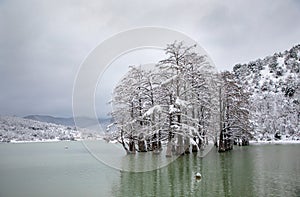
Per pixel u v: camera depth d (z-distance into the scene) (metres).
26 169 26.05
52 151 51.47
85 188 16.92
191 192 15.24
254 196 13.87
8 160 35.38
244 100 42.66
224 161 27.55
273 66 156.62
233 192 14.80
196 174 19.30
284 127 91.06
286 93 115.88
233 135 43.03
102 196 14.98
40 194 15.79
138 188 16.58
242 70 165.25
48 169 25.52
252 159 29.23
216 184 16.91
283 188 15.31
